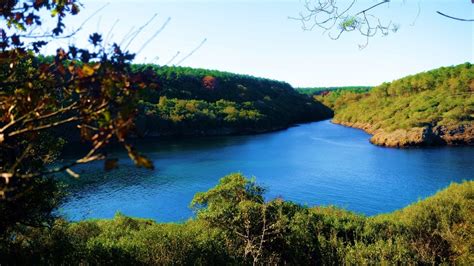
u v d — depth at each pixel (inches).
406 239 511.5
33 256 366.0
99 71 121.8
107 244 439.2
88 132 123.7
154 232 500.4
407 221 581.6
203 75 6240.2
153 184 1820.9
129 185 1793.8
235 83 6368.1
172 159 2475.4
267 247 498.3
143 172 2034.9
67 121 125.2
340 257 470.0
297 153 2748.5
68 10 159.8
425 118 3447.3
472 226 503.2
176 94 5216.5
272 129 4744.1
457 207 604.4
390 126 3531.0
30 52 159.0
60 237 421.4
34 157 299.0
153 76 127.9
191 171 2097.7
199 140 3590.1
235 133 4298.7
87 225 626.5
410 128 3176.7
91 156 109.0
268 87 7042.3
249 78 7175.2
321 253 479.8
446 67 5113.2
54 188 333.1
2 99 142.8
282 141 3496.6
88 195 1630.2
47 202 352.2
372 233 535.8
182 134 4089.6
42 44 159.0
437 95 4188.0
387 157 2541.8
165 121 3966.5
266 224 515.8
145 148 2992.1
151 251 439.5
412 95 4923.7
